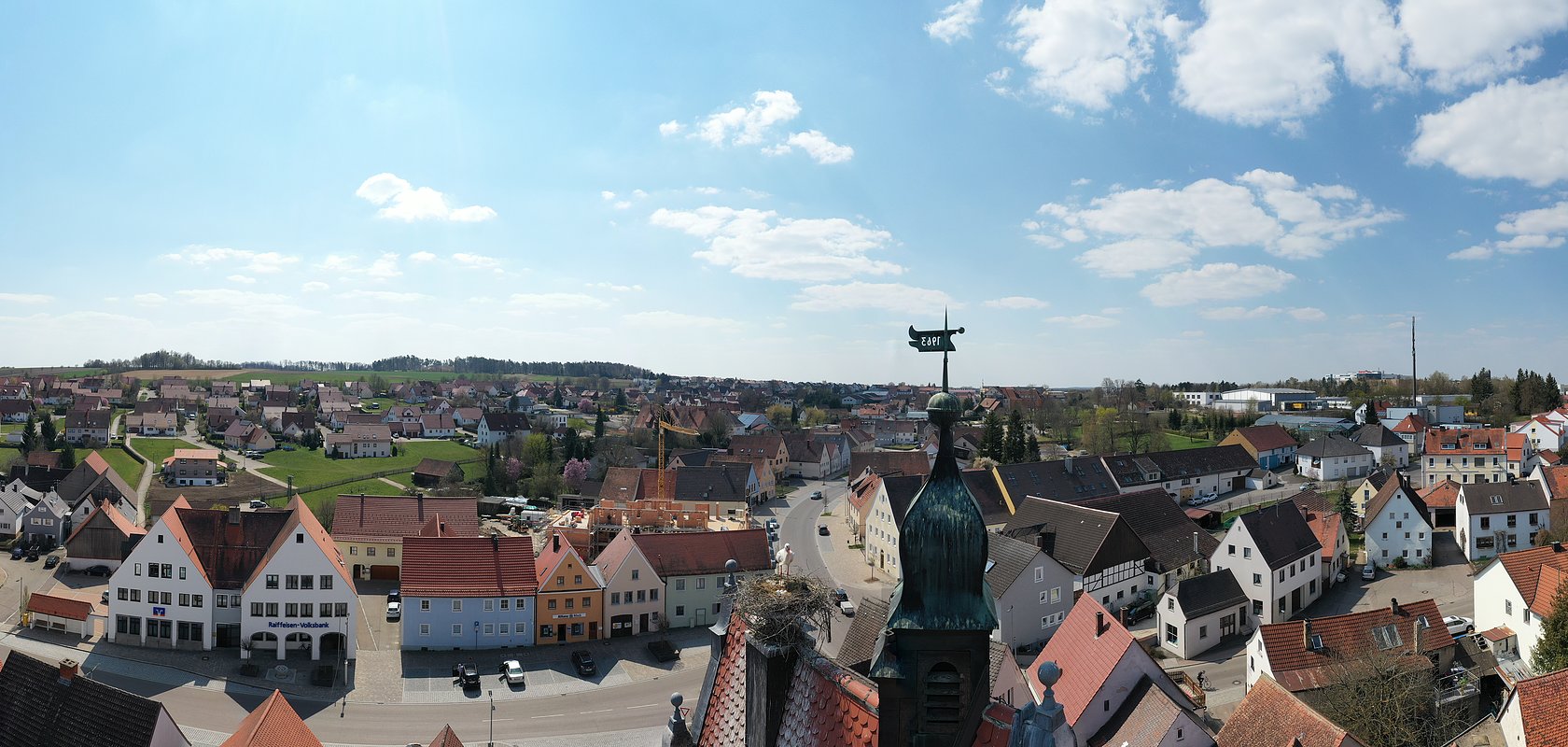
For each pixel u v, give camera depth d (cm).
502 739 6219
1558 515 9881
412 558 8169
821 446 19662
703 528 10612
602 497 14112
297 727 4275
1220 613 7656
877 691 1488
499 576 8219
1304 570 8706
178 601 7744
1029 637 7694
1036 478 12762
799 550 11988
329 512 12775
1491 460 14025
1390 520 10081
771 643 1808
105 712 4609
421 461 17850
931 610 1356
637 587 8456
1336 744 4134
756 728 1812
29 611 8100
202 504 13925
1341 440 16550
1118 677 4966
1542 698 4353
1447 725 5197
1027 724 1260
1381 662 5284
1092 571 8306
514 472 16612
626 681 7325
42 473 14625
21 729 4688
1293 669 5697
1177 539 9662
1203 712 5981
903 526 1377
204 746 5950
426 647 7956
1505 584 6838
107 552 10462
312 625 7575
